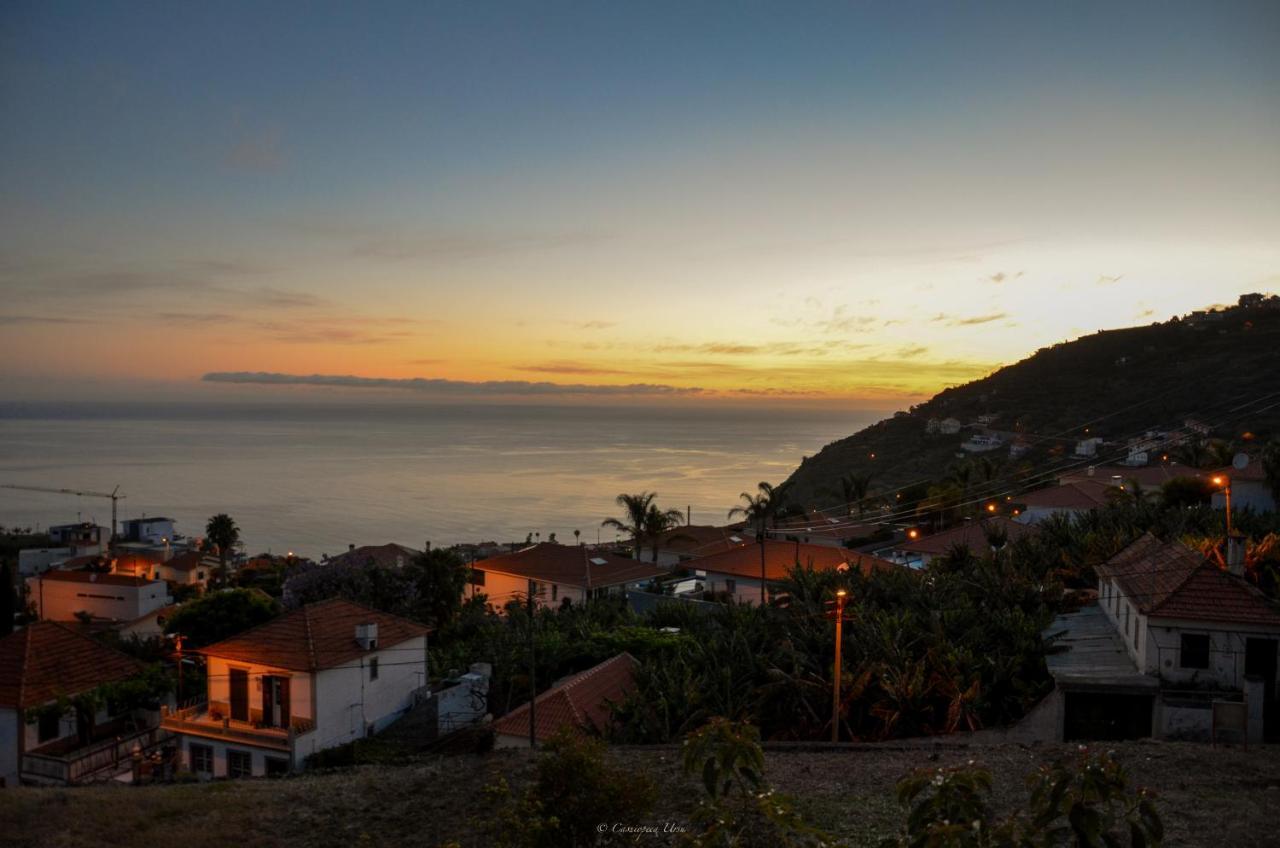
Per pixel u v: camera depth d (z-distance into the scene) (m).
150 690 33.47
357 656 33.47
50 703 30.89
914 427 169.88
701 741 9.19
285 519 188.75
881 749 22.41
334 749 31.38
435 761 26.56
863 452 164.50
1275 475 53.69
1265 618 25.41
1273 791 16.78
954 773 8.20
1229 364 135.00
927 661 29.39
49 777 29.75
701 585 65.69
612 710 28.25
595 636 38.97
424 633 37.38
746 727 9.24
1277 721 23.78
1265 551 32.31
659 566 70.50
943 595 37.06
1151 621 26.36
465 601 62.22
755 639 35.19
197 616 47.78
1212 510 48.19
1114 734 25.77
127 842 18.78
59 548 110.00
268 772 30.67
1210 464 72.12
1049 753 20.73
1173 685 25.66
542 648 38.19
